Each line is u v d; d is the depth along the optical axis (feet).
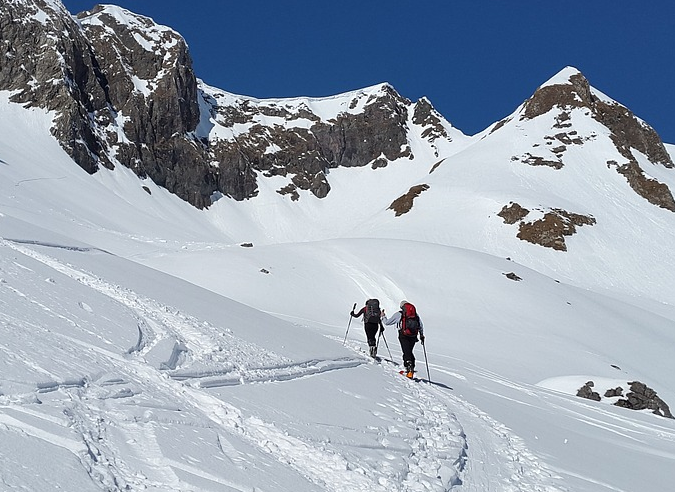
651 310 238.89
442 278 160.35
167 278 60.90
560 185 377.30
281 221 495.00
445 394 46.88
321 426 25.52
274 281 146.82
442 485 22.82
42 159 328.08
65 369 20.70
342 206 532.32
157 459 16.31
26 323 25.22
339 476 20.27
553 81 473.26
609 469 31.99
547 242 311.68
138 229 272.72
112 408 18.97
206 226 434.71
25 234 53.83
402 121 619.67
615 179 383.04
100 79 444.14
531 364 110.52
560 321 145.28
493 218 332.60
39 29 398.01
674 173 418.72
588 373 111.86
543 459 30.89
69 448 14.96
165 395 22.66
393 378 48.57
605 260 303.48
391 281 156.56
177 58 492.95
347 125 596.70
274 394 28.58
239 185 508.94
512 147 424.46
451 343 118.52
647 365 128.98
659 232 335.47
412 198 378.12
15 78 379.76
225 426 21.72
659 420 61.41
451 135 610.65
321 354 46.06
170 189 449.48
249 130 569.64
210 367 29.14
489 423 38.11
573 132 426.51
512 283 161.99
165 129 464.24
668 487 30.45
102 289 40.96
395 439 27.66
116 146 415.23
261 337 43.47
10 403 16.35
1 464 12.74
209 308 49.32
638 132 434.71
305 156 558.97
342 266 164.04
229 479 16.55
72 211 248.52
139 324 32.99
